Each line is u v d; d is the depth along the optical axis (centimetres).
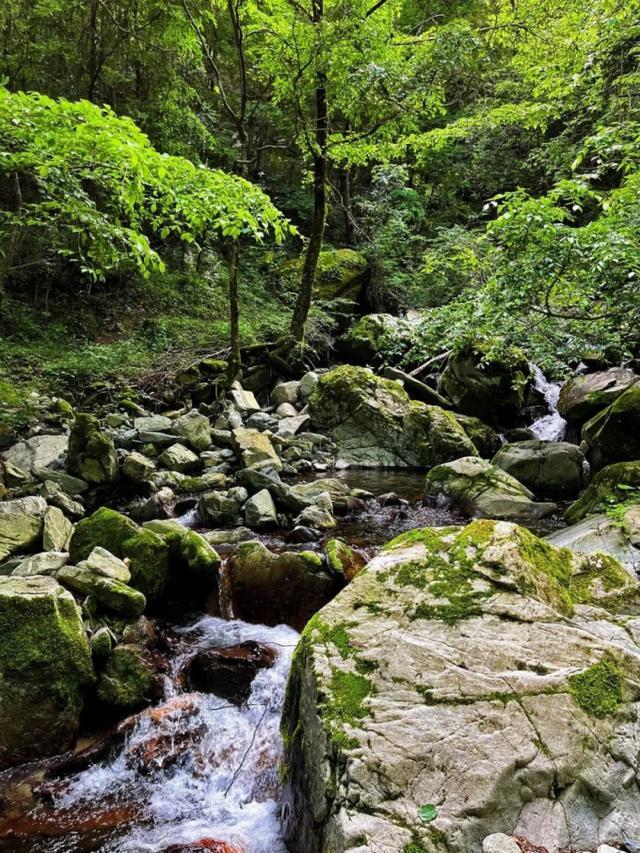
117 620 370
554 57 909
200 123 1359
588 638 225
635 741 196
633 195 529
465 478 680
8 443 773
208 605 439
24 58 1179
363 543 553
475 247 1136
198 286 1467
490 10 1366
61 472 670
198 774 304
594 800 184
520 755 188
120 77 1312
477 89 1366
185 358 1148
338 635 238
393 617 243
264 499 619
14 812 270
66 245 1059
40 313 1177
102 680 328
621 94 743
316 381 1048
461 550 268
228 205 516
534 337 644
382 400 921
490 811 176
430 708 203
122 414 920
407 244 1620
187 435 827
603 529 445
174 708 332
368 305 1541
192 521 615
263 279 1575
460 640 228
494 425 988
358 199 1719
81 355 1100
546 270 499
